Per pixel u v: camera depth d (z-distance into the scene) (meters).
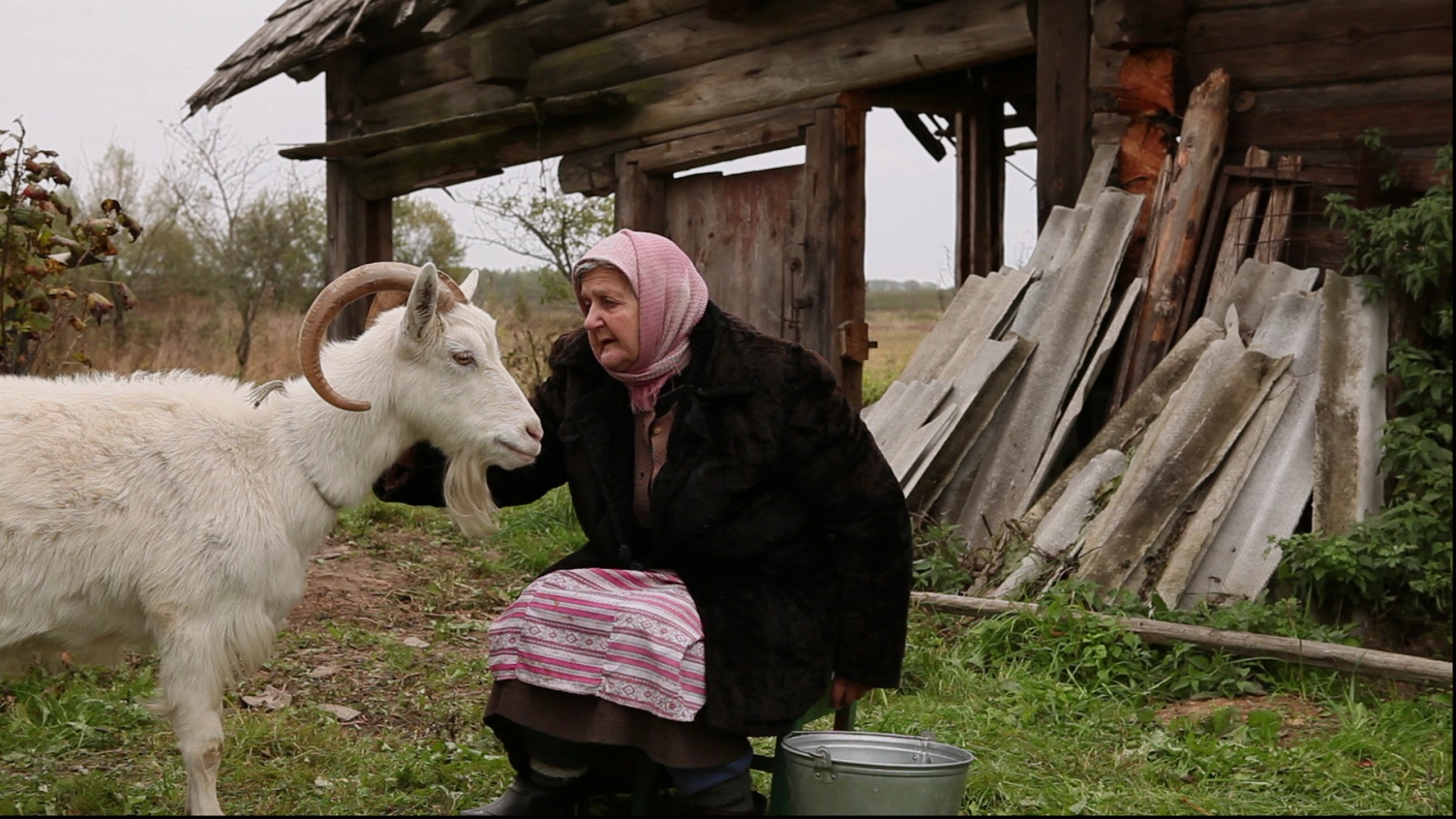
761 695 3.29
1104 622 5.00
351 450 3.69
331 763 4.09
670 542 3.43
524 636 3.45
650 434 3.58
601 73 9.41
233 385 3.83
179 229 19.62
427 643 5.54
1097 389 6.64
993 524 6.22
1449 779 3.85
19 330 5.43
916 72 7.55
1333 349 5.82
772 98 8.29
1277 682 4.78
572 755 3.47
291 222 18.52
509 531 7.55
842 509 3.41
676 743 3.26
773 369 3.41
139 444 3.47
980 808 3.75
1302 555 5.18
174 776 3.94
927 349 7.04
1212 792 3.81
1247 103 6.53
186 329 16.27
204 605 3.46
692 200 9.13
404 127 10.10
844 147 7.90
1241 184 6.52
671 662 3.25
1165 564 5.48
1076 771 4.01
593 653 3.36
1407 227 5.61
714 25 8.63
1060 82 6.88
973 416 6.56
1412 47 6.04
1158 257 6.52
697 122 8.82
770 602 3.38
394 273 3.68
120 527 3.40
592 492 3.63
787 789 3.45
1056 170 6.95
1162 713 4.59
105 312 5.56
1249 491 5.63
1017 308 6.86
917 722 4.39
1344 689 4.62
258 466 3.60
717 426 3.39
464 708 4.69
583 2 9.54
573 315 14.18
